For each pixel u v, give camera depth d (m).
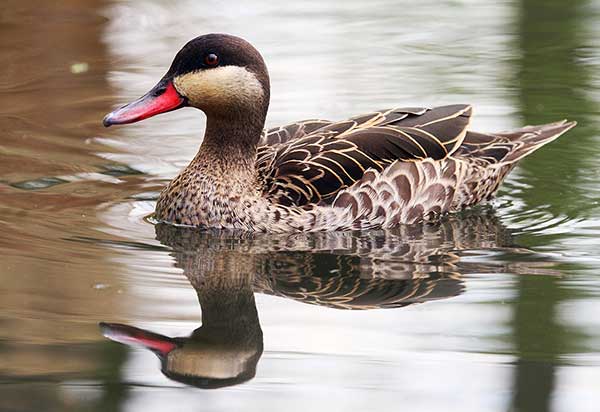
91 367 9.69
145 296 11.18
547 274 11.72
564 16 20.64
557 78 17.72
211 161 13.27
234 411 8.96
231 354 9.95
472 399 9.16
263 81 13.30
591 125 16.06
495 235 12.98
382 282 11.62
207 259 12.22
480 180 13.99
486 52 18.91
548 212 13.73
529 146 14.42
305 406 9.08
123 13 20.89
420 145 13.67
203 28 20.09
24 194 13.96
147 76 17.95
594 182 14.58
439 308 10.88
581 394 9.23
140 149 15.62
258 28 20.03
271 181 13.27
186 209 13.23
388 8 21.38
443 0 21.83
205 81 13.11
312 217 13.02
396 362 9.82
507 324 10.48
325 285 11.54
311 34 19.77
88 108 16.78
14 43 19.30
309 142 13.60
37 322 10.49
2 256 11.97
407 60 18.55
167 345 10.12
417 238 12.98
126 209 13.69
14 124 16.22
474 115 16.28
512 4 21.41
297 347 10.14
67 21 20.38
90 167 14.92
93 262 11.97
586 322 10.48
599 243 12.66
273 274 11.85
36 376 9.52
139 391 9.30
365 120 14.08
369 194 13.19
